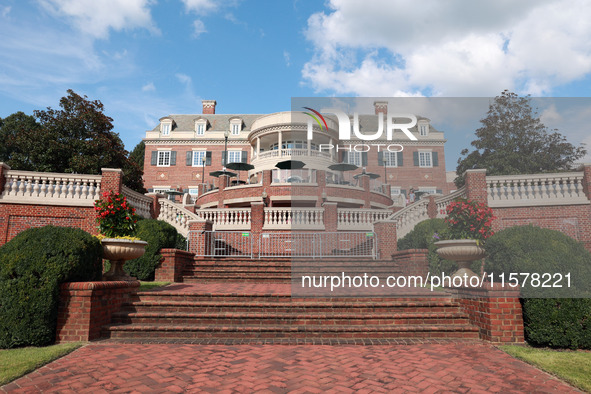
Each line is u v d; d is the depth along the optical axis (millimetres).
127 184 24828
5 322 5598
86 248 6617
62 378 4297
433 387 4047
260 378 4301
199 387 4016
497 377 4371
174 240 12422
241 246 16734
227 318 6785
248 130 47469
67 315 6102
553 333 5551
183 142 46469
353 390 3945
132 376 4367
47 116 23562
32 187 13852
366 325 6621
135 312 7094
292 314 6797
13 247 6047
